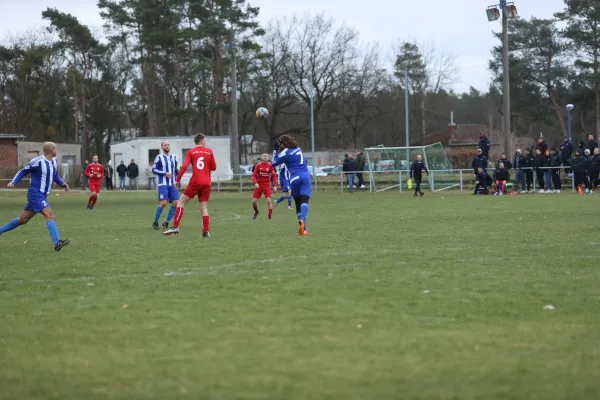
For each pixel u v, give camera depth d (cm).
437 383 819
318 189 7400
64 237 2611
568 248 1980
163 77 12538
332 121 13438
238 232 2705
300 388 806
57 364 922
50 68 13275
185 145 9400
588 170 5303
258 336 1038
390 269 1630
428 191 6575
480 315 1152
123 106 14000
